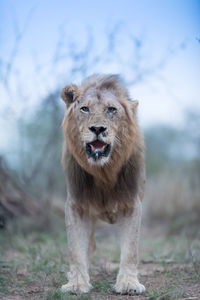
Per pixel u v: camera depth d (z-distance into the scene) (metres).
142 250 16.89
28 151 28.22
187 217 22.77
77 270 10.49
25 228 19.22
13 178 22.02
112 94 10.79
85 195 11.01
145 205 26.33
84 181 10.99
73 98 10.90
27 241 17.62
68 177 11.19
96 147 10.32
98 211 11.31
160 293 9.93
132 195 10.98
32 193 23.00
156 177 29.59
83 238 11.06
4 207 19.41
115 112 10.48
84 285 10.34
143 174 11.78
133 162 11.08
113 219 11.62
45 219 20.33
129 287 10.16
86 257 11.07
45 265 12.84
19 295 10.26
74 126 10.69
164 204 25.48
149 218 25.58
